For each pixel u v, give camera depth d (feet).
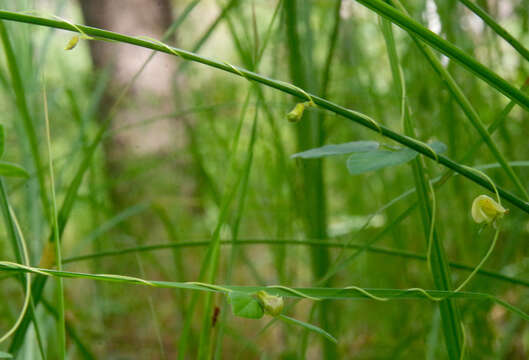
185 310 2.46
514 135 2.51
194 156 2.63
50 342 2.61
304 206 2.00
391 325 2.71
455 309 1.40
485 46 2.24
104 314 2.91
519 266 2.43
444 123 2.16
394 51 1.44
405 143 1.30
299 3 1.93
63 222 1.62
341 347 2.71
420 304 2.53
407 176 2.65
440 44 1.26
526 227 2.38
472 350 2.15
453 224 2.42
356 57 2.60
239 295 1.23
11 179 2.72
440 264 1.41
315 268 1.98
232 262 1.72
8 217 1.50
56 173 2.84
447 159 1.33
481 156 2.38
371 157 1.30
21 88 1.70
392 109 2.73
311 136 1.90
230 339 2.96
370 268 2.75
